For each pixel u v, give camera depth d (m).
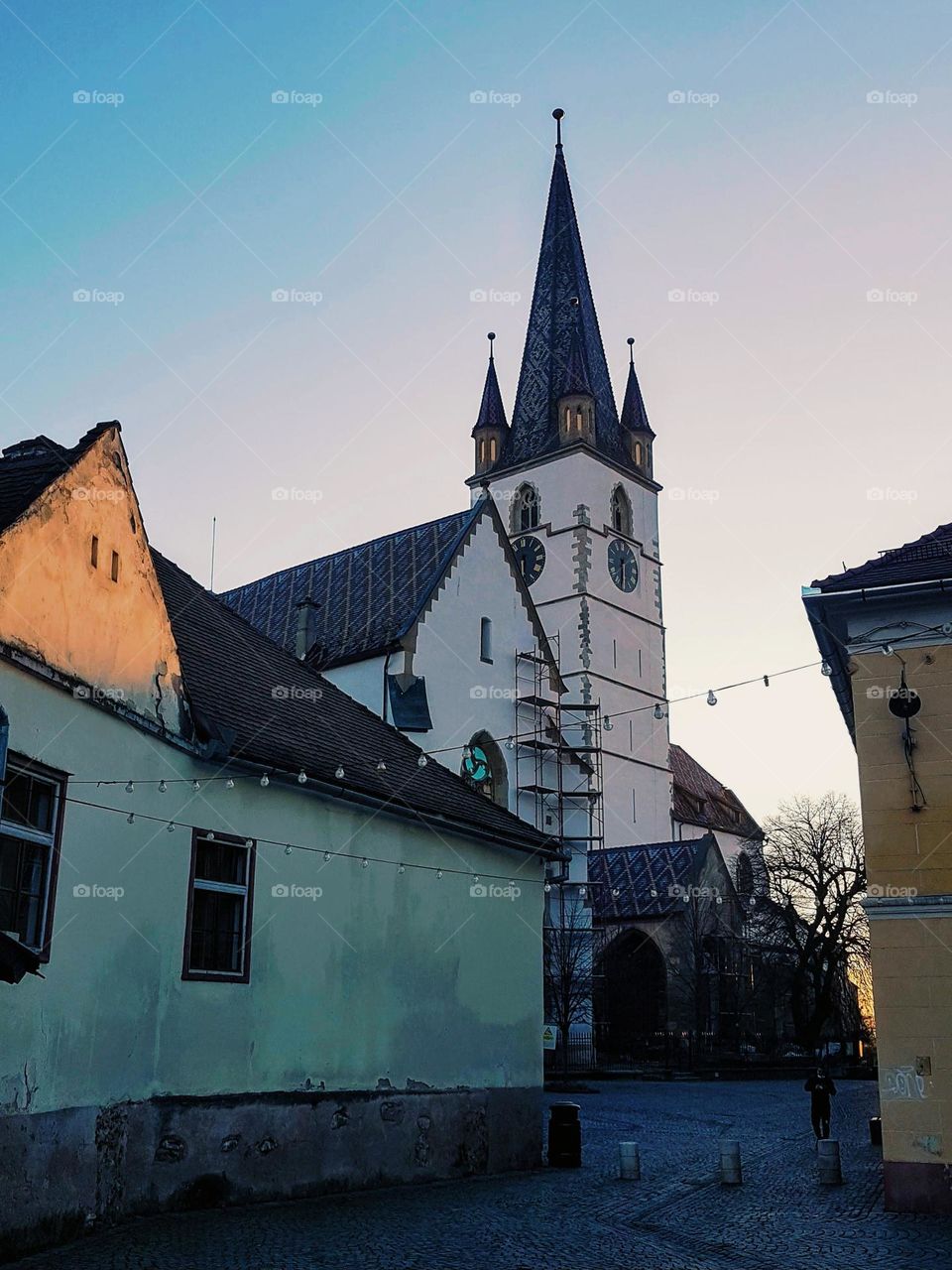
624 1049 66.62
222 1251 12.84
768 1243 14.61
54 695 13.79
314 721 21.77
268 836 18.00
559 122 88.06
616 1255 13.68
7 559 12.72
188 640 20.12
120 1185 14.46
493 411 85.19
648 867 71.19
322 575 52.34
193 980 16.19
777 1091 47.53
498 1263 12.96
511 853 24.58
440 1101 21.00
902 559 19.22
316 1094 18.14
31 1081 12.94
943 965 17.23
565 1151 23.52
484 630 47.88
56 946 13.63
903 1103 17.06
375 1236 14.33
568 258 85.31
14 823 13.17
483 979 22.94
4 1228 12.17
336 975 19.02
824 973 67.12
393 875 20.80
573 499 78.50
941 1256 13.70
